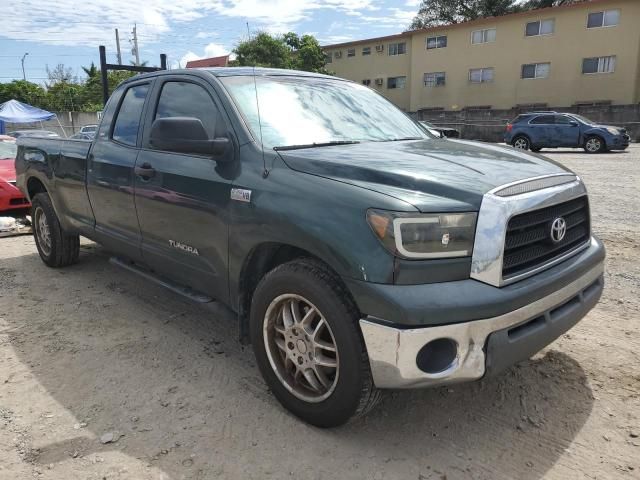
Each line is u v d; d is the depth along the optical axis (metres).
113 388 3.26
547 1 44.81
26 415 2.98
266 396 3.16
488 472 2.52
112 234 4.39
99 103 47.62
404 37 42.81
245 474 2.50
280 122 3.32
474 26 38.22
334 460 2.60
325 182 2.68
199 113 3.53
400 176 2.59
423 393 3.21
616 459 2.60
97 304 4.69
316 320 2.77
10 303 4.72
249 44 45.12
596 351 3.66
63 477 2.48
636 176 12.51
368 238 2.40
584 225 3.15
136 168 3.87
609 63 33.06
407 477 2.49
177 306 4.64
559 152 21.36
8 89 46.97
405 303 2.29
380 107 4.10
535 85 36.09
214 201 3.17
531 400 3.12
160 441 2.75
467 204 2.44
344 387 2.58
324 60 46.41
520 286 2.50
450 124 34.34
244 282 3.14
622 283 4.94
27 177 5.75
